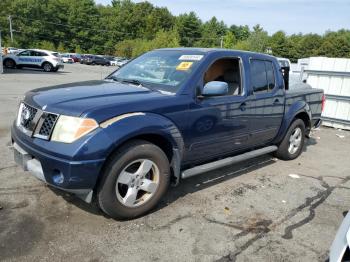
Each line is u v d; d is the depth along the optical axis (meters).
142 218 3.78
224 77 4.89
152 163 3.70
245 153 5.23
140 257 3.12
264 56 5.31
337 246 2.38
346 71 9.39
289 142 6.17
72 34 92.31
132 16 103.38
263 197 4.58
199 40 105.56
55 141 3.25
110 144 3.24
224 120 4.45
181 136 3.94
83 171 3.18
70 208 3.85
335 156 6.93
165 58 4.66
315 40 95.75
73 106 3.35
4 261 2.93
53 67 27.88
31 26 86.00
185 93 3.98
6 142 6.14
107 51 96.94
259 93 5.07
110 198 3.45
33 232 3.36
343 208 4.41
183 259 3.13
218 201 4.34
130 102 3.55
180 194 4.46
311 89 6.73
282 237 3.61
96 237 3.37
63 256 3.05
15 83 16.48
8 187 4.27
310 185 5.16
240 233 3.63
